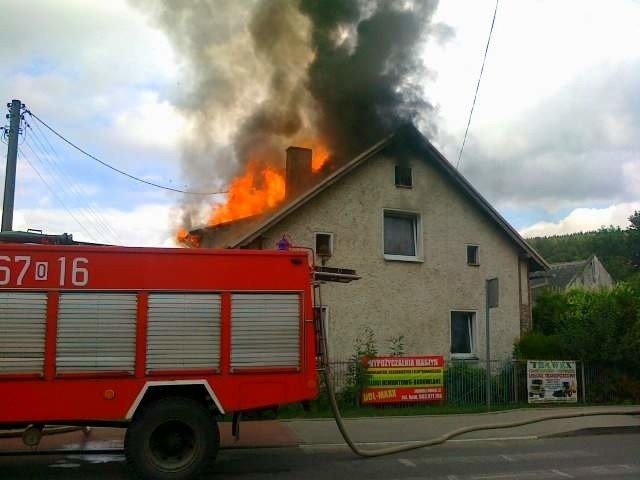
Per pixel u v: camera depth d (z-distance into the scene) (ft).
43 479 24.68
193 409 24.17
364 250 53.88
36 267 23.79
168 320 24.61
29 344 23.35
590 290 65.77
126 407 23.80
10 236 27.71
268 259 25.98
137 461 23.52
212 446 24.20
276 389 25.32
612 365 50.52
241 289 25.50
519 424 36.70
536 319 64.59
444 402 47.98
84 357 23.70
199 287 25.08
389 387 46.14
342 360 51.49
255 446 31.63
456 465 27.37
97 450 30.25
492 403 48.98
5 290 23.43
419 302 55.57
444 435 33.19
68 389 23.47
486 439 33.83
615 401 49.96
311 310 26.12
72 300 23.89
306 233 51.75
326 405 44.21
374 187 55.26
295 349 25.70
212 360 24.81
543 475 25.40
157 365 24.25
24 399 23.13
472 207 59.98
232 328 25.20
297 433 35.06
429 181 58.03
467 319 59.00
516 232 60.85
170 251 25.02
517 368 50.01
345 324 52.19
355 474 25.62
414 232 57.72
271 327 25.58
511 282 60.80
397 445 32.04
